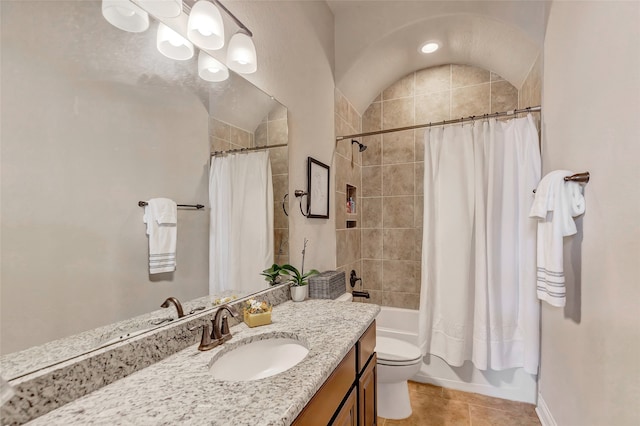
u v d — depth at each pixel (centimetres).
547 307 181
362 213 309
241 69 138
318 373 85
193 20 106
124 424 62
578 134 140
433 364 231
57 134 75
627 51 101
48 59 74
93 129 84
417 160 290
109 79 88
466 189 221
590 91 128
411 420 190
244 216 145
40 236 72
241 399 71
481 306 202
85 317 81
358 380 128
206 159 124
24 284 69
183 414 66
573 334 143
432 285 230
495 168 208
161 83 105
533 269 194
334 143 246
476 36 229
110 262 88
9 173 67
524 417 190
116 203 90
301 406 72
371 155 307
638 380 93
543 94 194
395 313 278
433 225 231
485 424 185
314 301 170
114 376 81
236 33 129
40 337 71
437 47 252
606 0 115
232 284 137
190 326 107
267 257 160
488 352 205
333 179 242
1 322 65
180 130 112
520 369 207
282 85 176
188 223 116
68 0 78
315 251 210
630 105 99
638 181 94
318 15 224
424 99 288
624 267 102
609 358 111
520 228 202
